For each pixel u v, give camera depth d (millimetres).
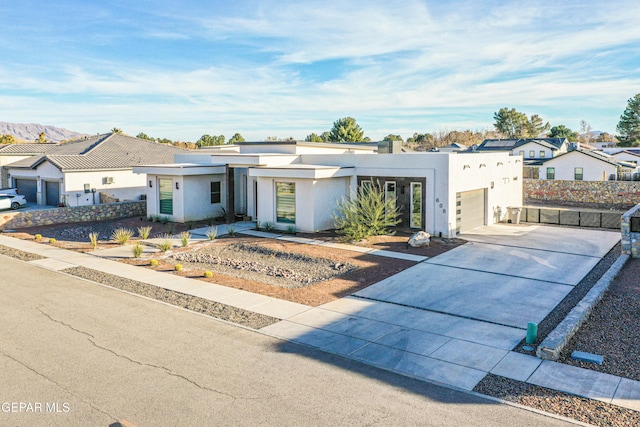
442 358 9266
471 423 7008
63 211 26688
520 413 7277
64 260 18109
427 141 92688
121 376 8578
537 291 13430
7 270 16688
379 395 7863
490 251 18250
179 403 7629
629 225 16562
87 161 33938
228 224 24875
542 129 108188
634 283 13484
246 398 7781
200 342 10133
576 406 7445
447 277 14859
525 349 9617
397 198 22219
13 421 7125
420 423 7016
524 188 36844
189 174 24953
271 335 10516
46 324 11234
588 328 10398
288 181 22531
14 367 8953
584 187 34344
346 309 12172
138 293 13750
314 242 19938
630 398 7633
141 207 29734
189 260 17812
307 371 8758
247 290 13914
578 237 21109
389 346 9867
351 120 68188
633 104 80750
